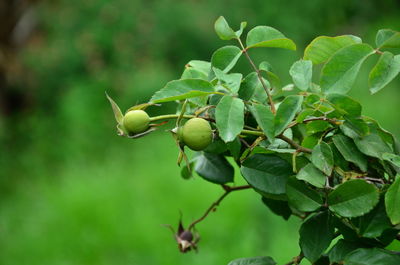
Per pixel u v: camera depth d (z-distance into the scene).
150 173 5.82
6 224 5.14
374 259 0.95
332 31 9.73
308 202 1.02
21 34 8.58
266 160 1.06
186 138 1.00
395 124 6.95
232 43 8.71
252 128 1.08
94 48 8.40
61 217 5.01
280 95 1.29
